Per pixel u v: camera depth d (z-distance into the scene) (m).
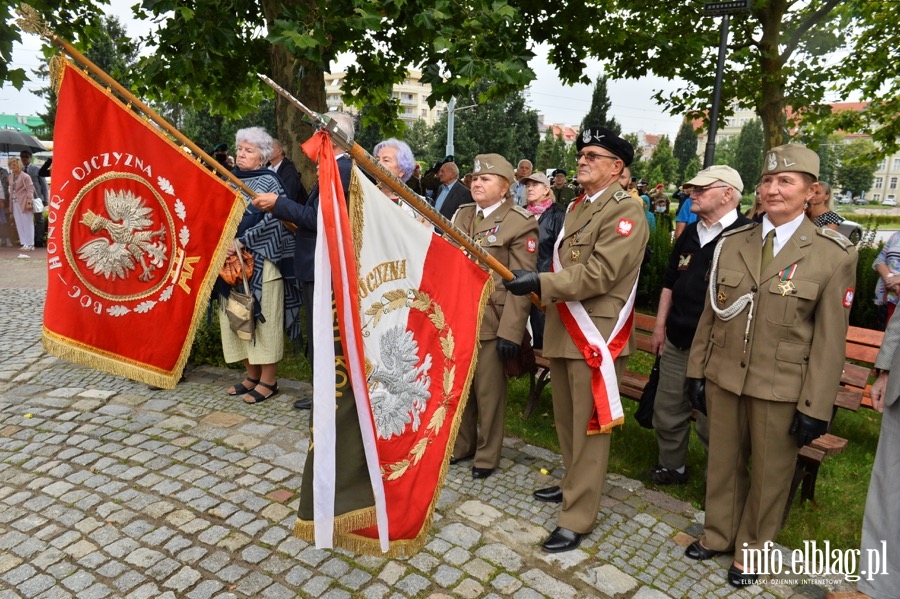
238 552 2.83
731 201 3.40
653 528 3.20
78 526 2.97
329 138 1.99
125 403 4.46
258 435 4.01
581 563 2.87
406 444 2.43
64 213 2.93
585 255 2.97
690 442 4.31
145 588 2.58
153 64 5.30
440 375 2.57
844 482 3.83
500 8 4.27
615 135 2.94
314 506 2.04
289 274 4.56
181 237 3.22
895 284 5.14
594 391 2.94
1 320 6.58
